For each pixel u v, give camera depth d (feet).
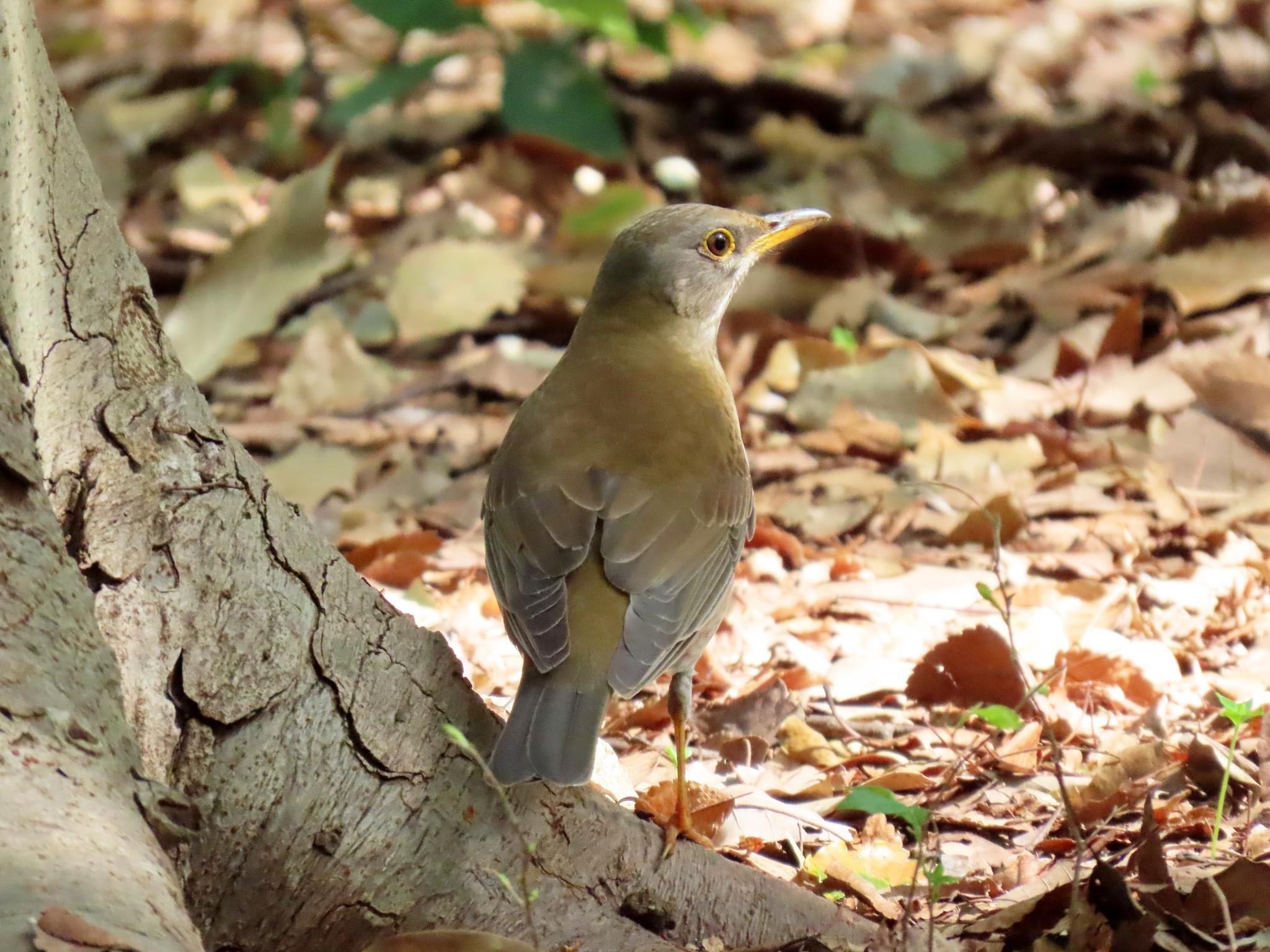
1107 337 50.19
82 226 22.50
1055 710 33.83
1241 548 41.39
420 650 23.58
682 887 24.91
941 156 64.28
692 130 70.33
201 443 22.43
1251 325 51.13
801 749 33.27
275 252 55.42
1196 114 63.87
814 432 49.24
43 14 95.96
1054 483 45.24
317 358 54.54
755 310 54.29
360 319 58.59
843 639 38.17
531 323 58.18
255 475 22.93
